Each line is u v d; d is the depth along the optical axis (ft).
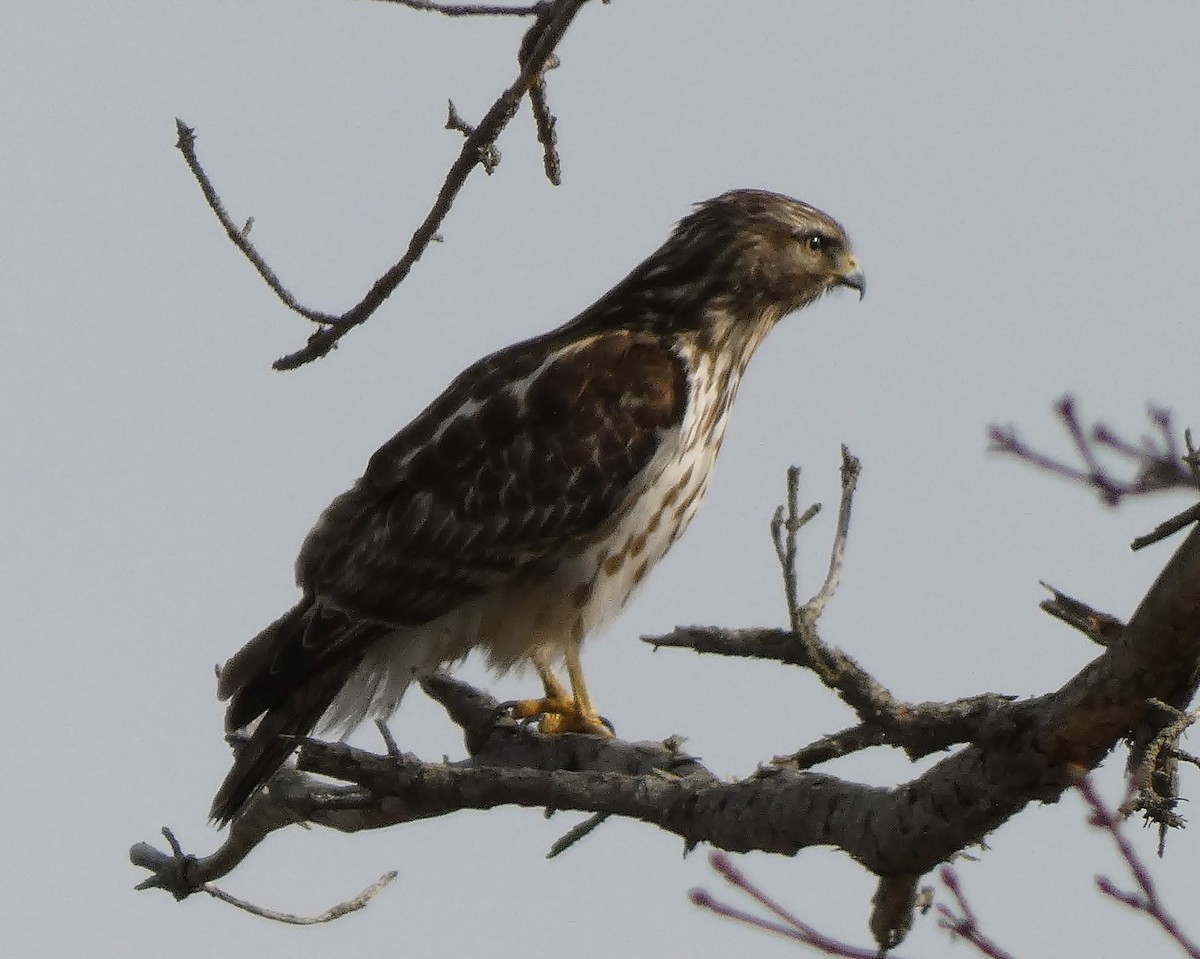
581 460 42.68
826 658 24.67
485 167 24.75
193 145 26.84
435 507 42.78
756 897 18.35
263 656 41.93
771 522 24.17
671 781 29.32
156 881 40.19
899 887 28.02
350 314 26.45
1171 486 14.65
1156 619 22.27
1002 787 24.67
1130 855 15.14
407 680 42.98
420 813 33.63
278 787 38.09
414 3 24.43
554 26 23.79
